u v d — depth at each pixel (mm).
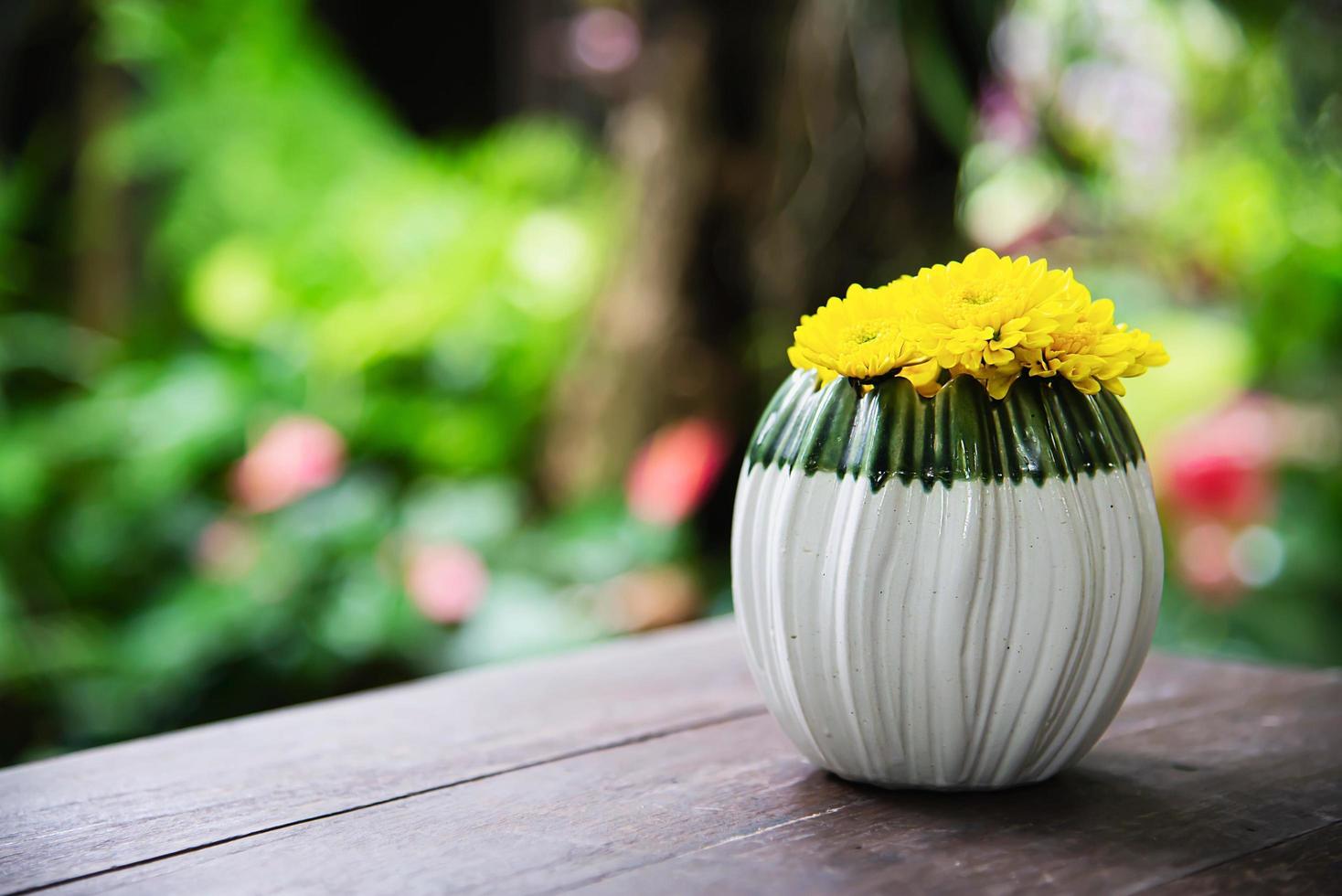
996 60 1196
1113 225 1355
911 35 1148
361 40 2113
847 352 638
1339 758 687
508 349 1587
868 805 650
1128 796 655
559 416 1548
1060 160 1264
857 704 637
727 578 1419
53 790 671
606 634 1311
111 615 1500
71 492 1555
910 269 1280
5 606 1395
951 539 623
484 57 2137
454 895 594
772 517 648
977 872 602
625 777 677
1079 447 636
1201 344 1473
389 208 1730
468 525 1414
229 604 1344
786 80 1316
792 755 696
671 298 1440
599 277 1522
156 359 1742
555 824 639
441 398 1591
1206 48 1227
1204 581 1238
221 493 1544
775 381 1391
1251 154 1300
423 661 1349
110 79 1812
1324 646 1238
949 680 628
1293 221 1331
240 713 1358
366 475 1523
